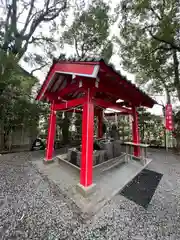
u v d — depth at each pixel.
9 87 5.15
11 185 2.59
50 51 7.60
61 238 1.41
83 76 2.26
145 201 2.13
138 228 1.56
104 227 1.57
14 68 5.01
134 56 6.88
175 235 1.46
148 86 7.80
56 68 2.95
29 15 6.68
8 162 4.09
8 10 6.06
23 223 1.60
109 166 3.60
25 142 7.59
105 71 2.09
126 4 5.75
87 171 2.31
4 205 1.95
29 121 6.32
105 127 6.60
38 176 3.06
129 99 3.92
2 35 5.70
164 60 6.60
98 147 3.84
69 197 2.16
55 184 2.62
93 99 2.57
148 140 7.59
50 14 6.97
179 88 6.32
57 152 5.60
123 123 8.04
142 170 3.63
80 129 8.50
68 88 3.19
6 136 6.14
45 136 7.28
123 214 1.80
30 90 5.99
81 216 1.73
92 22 6.26
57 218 1.70
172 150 6.42
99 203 2.02
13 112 5.57
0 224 1.58
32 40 7.09
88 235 1.45
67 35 6.96
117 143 4.53
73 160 3.47
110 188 2.49
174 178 3.10
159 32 5.82
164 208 1.96
